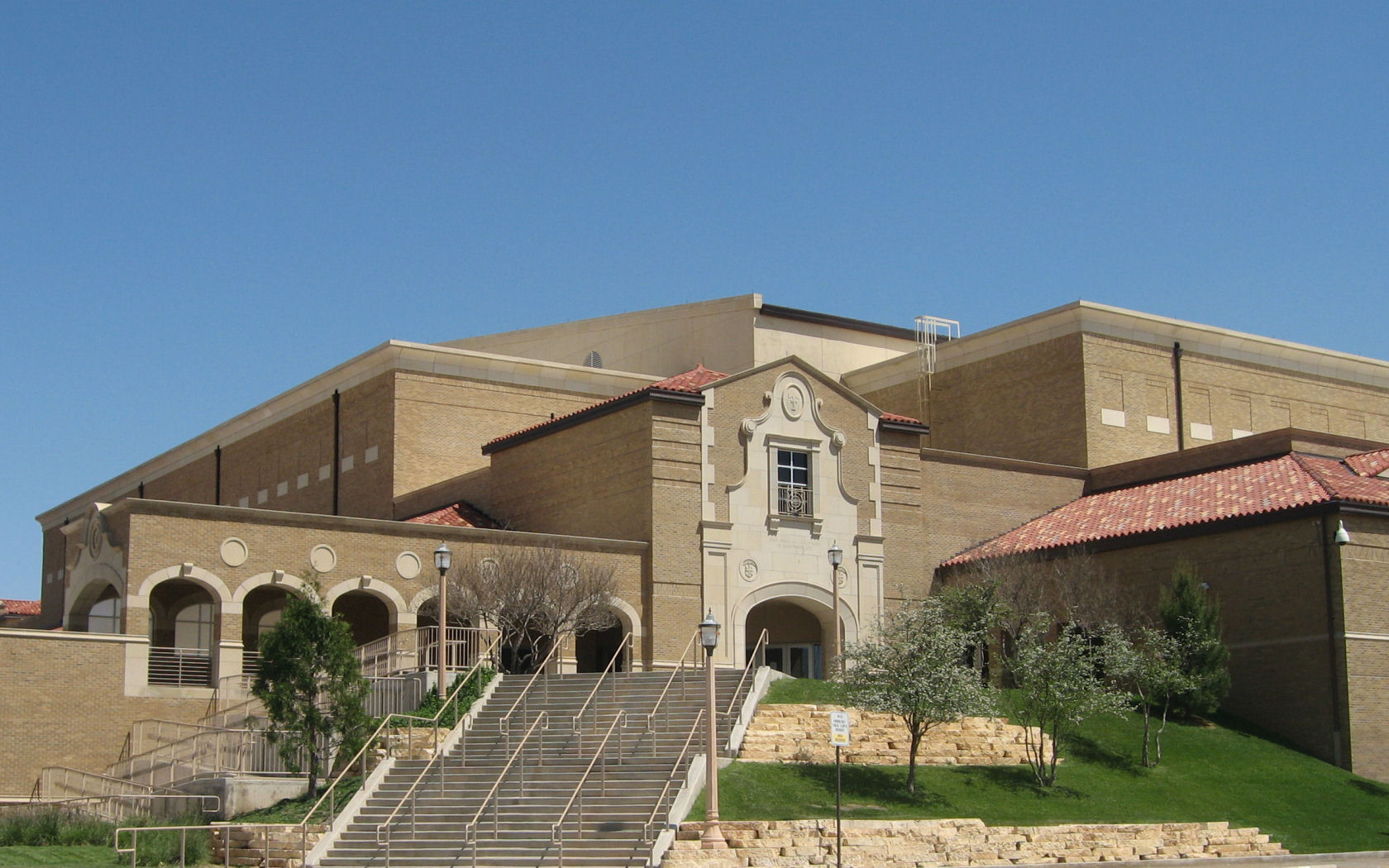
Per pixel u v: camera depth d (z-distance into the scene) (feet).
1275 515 135.54
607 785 100.68
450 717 114.93
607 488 148.05
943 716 106.83
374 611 151.84
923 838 95.40
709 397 146.41
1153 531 145.18
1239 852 105.29
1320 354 196.85
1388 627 132.57
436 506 171.63
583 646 154.30
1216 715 136.56
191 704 124.57
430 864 93.71
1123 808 109.29
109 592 139.23
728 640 143.02
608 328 220.64
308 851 96.27
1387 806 118.21
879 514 154.40
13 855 95.71
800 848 91.91
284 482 200.13
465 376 182.60
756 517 146.92
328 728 106.93
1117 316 179.52
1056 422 178.81
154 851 96.99
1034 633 123.44
